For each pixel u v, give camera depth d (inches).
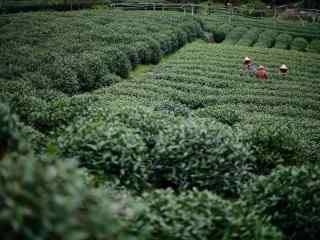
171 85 915.4
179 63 1170.6
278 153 472.4
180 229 283.0
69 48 997.8
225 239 283.7
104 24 1428.4
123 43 1184.8
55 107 502.6
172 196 316.8
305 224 336.5
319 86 1042.1
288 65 1250.0
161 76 985.5
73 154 366.0
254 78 1056.8
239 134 459.8
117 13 1672.0
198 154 403.5
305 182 346.6
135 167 373.4
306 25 2132.1
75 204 174.9
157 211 301.1
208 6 2377.0
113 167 370.9
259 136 477.7
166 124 462.9
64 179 191.0
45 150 366.6
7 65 792.3
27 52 899.4
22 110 490.3
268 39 1728.6
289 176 352.2
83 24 1318.9
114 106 542.0
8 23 1280.8
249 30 1883.6
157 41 1315.2
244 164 418.9
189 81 975.0
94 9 1905.8
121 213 255.1
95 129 391.2
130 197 321.1
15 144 293.1
